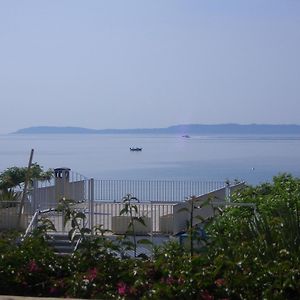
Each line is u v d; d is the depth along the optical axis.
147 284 8.98
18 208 26.42
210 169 73.69
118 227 26.14
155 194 38.97
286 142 183.12
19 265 9.77
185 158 102.69
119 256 10.23
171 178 60.78
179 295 8.57
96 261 9.77
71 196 30.92
